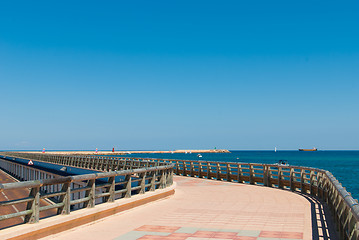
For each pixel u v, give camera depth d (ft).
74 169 106.93
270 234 28.43
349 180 198.80
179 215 37.76
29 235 25.16
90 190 33.73
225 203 47.14
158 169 48.42
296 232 29.14
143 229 30.81
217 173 91.81
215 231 29.73
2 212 86.69
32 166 153.17
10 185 23.80
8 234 23.16
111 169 102.94
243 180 81.00
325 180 47.50
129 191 40.63
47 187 128.57
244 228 30.89
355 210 18.71
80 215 30.81
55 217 28.60
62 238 27.55
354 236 20.51
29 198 25.90
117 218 36.01
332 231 29.43
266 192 61.26
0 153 301.84
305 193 59.26
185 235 28.35
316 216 36.88
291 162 460.96
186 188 68.18
